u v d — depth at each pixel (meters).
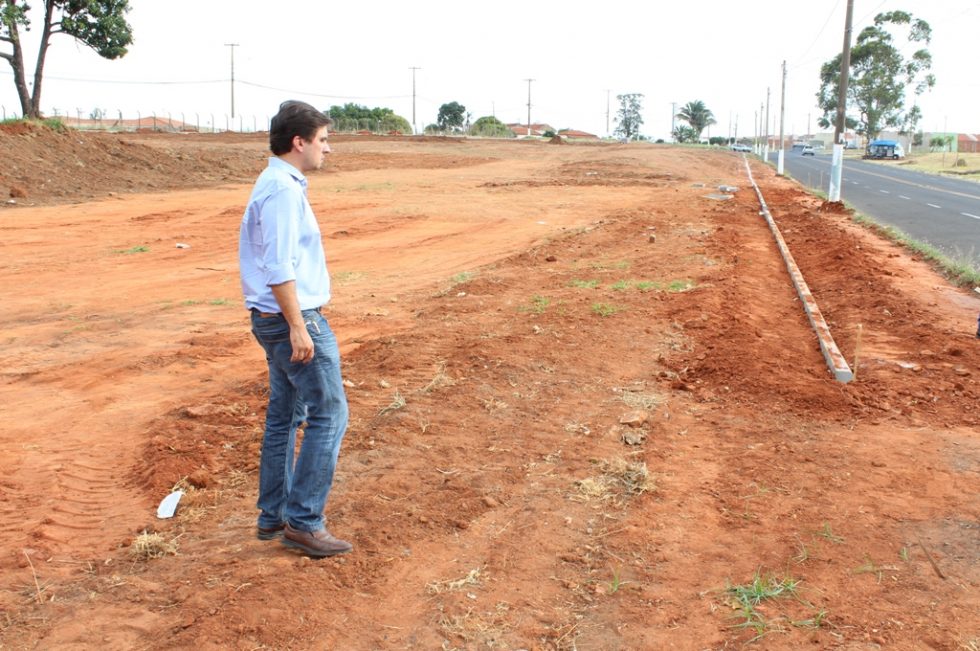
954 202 28.45
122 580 3.63
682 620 3.35
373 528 4.08
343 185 29.83
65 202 22.67
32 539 4.04
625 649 3.17
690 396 6.19
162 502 4.42
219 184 29.00
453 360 6.91
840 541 3.98
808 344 7.83
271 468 3.91
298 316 3.52
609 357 7.14
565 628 3.30
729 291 10.02
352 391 6.18
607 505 4.39
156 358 7.50
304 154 3.61
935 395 6.19
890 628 3.26
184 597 3.45
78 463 5.09
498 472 4.79
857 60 96.38
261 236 3.59
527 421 5.61
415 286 11.51
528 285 10.99
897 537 4.02
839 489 4.56
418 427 5.46
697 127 142.12
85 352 7.92
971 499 4.43
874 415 5.76
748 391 6.21
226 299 10.70
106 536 4.11
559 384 6.39
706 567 3.76
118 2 36.09
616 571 3.73
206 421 5.70
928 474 4.75
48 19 35.09
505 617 3.38
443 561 3.82
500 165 42.75
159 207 22.11
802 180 42.94
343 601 3.46
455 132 96.50
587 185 31.50
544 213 21.78
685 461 4.98
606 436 5.36
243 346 8.03
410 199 25.00
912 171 57.97
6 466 5.05
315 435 3.74
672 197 26.70
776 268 12.59
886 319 8.91
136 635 3.20
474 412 5.77
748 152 97.69
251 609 3.31
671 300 9.52
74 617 3.33
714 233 16.81
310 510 3.77
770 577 3.64
